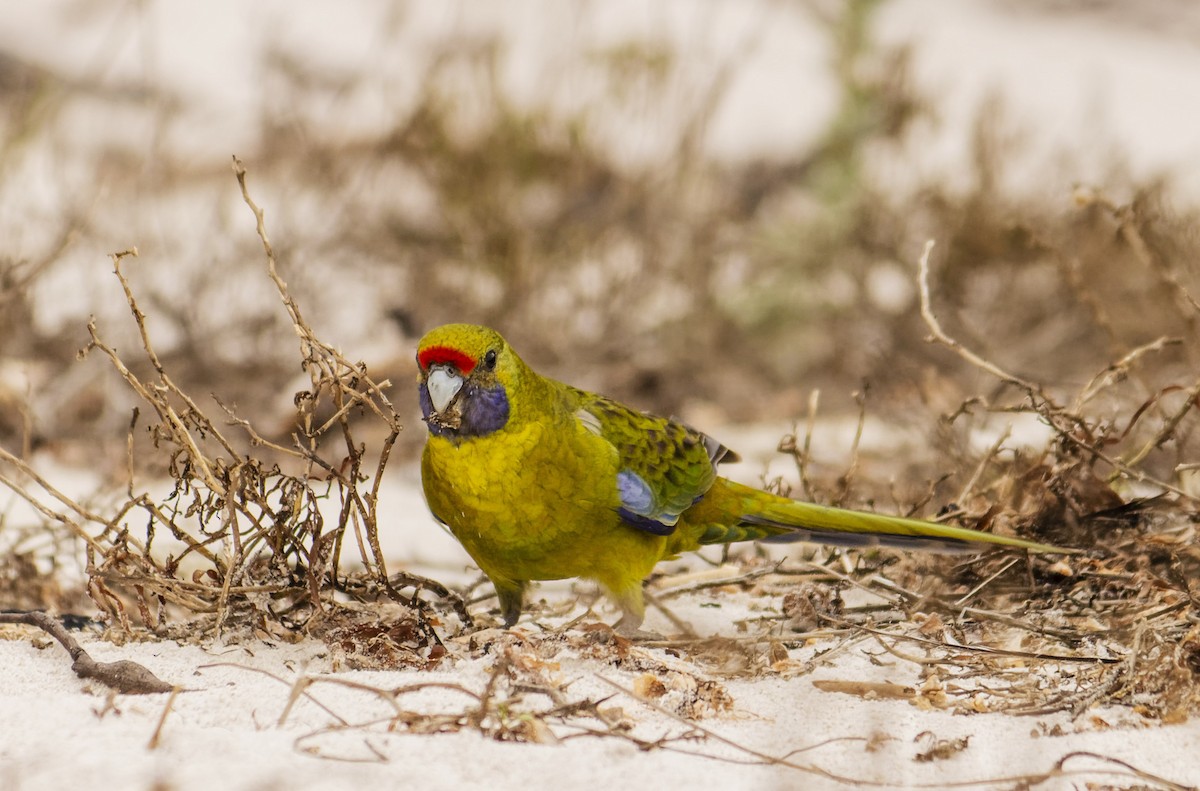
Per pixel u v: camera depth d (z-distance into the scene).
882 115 16.19
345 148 16.92
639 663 6.82
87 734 5.60
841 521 8.11
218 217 14.52
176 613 8.05
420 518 10.84
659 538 7.93
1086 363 13.63
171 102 18.56
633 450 7.69
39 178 15.89
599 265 15.59
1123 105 23.98
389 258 15.20
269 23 20.34
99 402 12.55
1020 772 5.59
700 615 8.16
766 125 19.73
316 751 5.46
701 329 15.32
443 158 15.26
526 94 16.53
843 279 15.81
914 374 14.03
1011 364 13.97
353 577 7.48
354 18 21.53
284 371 13.58
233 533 7.00
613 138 16.03
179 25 21.67
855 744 5.87
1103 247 13.60
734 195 17.94
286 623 7.13
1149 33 29.36
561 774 5.39
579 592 8.75
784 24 23.58
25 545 9.02
